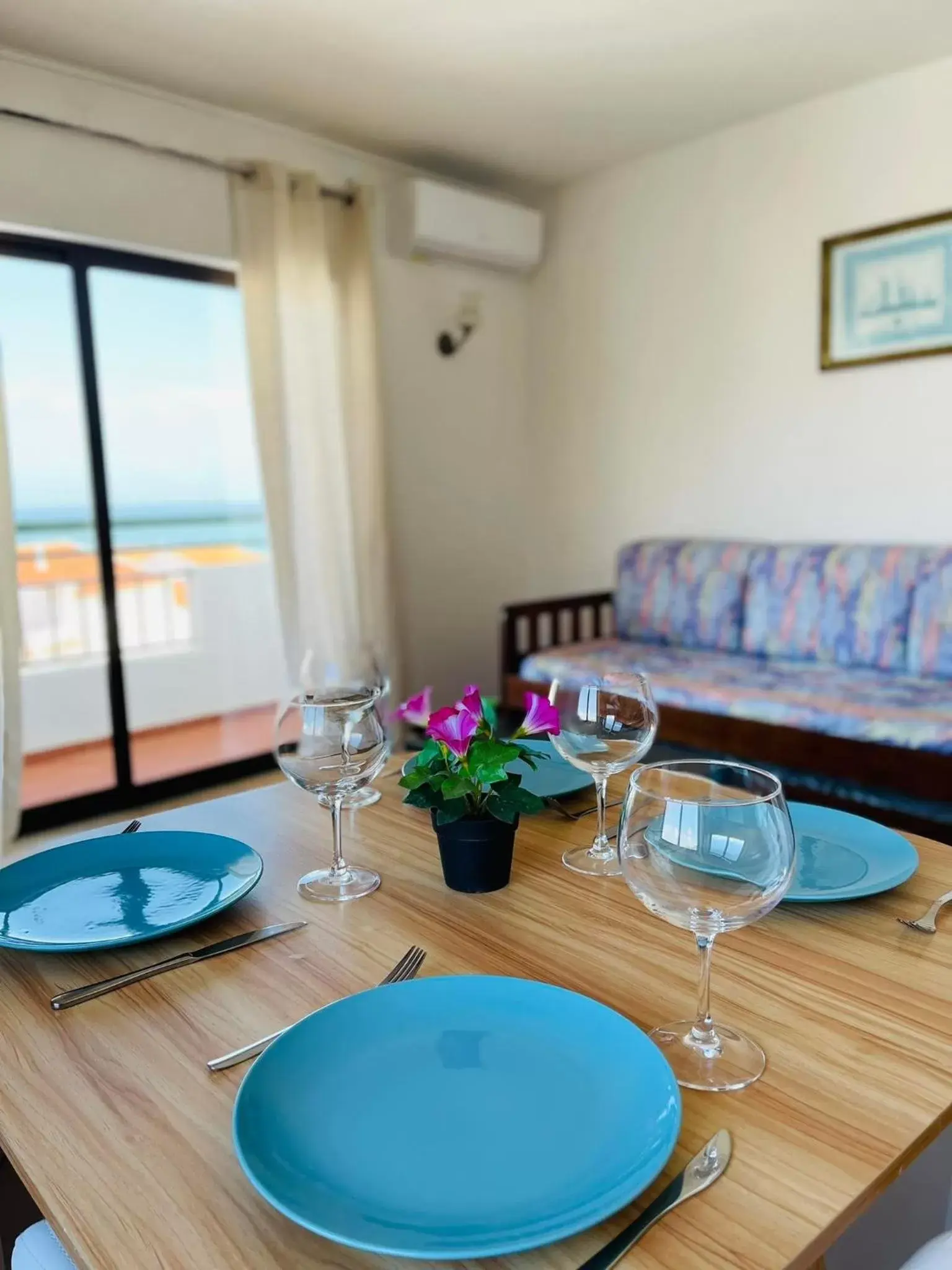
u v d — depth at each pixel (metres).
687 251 3.50
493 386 4.06
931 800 2.22
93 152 2.78
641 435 3.77
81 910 0.95
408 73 2.80
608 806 1.26
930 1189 1.00
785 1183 0.57
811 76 2.88
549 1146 0.60
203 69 2.74
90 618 3.99
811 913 0.93
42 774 3.57
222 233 3.08
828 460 3.20
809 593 3.05
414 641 3.86
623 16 2.47
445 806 0.95
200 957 0.86
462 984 0.76
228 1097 0.67
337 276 3.39
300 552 3.33
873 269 2.98
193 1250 0.53
